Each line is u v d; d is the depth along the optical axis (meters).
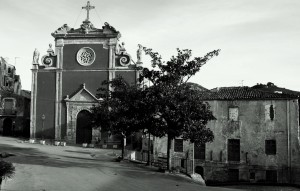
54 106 51.00
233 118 39.75
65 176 20.94
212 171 39.56
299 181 36.81
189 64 25.48
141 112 25.34
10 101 59.59
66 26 51.72
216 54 25.62
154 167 29.28
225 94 40.88
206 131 24.86
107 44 50.97
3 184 17.14
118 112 26.91
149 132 26.00
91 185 18.39
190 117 24.39
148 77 25.86
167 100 23.94
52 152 38.44
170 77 25.08
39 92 51.50
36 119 51.06
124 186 18.66
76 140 50.28
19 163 26.39
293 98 38.03
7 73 72.38
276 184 36.06
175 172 26.11
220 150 39.62
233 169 39.03
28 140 51.28
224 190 20.56
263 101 39.00
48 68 51.66
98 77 50.75
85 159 33.22
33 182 18.41
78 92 50.47
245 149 38.91
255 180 38.12
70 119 50.38
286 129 37.97
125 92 27.20
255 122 39.00
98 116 32.47
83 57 51.34
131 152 37.41
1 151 35.31
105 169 25.22
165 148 40.97
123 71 50.25
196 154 40.41
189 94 24.66
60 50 51.69
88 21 51.81
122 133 33.41
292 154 37.44
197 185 21.95
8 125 60.00
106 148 47.78
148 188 18.56
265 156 38.25
